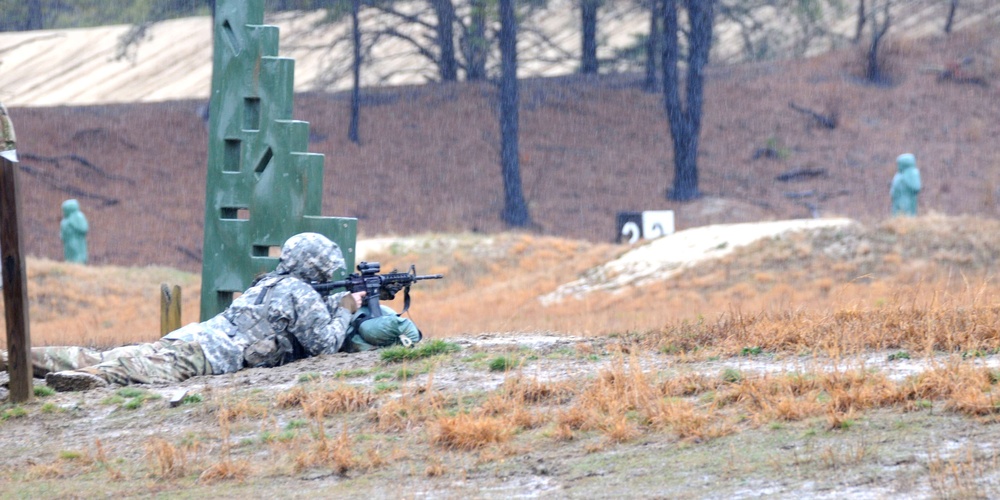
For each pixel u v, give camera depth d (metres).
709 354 28.09
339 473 19.56
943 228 87.12
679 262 92.75
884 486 15.68
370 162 183.75
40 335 75.75
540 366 27.92
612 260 100.00
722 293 83.75
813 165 183.00
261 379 28.98
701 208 171.50
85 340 55.22
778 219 166.75
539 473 18.39
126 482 20.33
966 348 25.42
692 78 177.25
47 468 21.73
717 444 18.94
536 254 113.50
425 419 22.67
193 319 91.25
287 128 38.28
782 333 28.91
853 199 172.00
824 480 16.27
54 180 175.12
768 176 181.75
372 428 22.77
